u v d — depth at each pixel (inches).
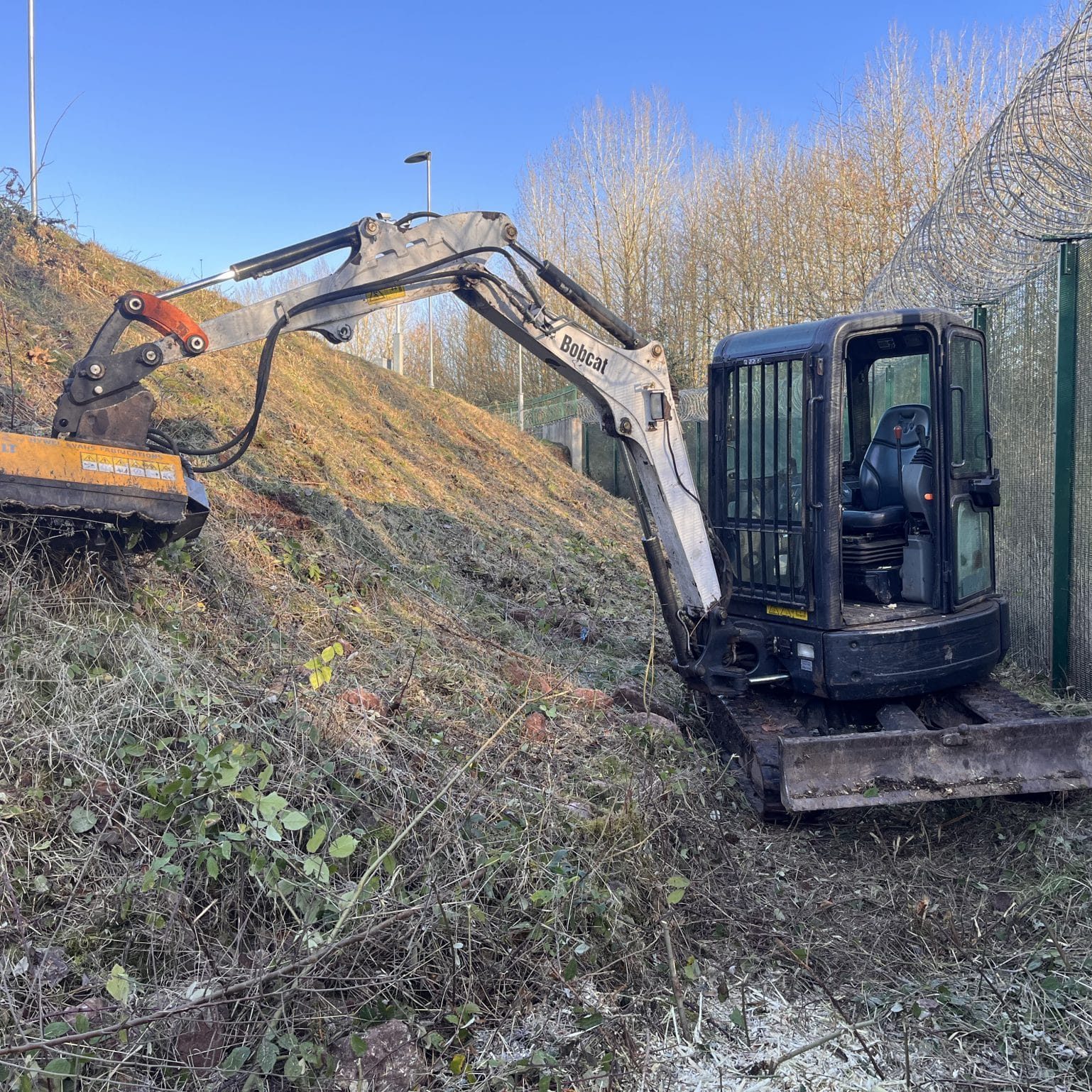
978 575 241.1
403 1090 119.4
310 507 305.7
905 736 186.5
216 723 154.3
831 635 212.2
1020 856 187.6
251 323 190.5
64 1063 104.0
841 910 172.6
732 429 238.8
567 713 233.3
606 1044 133.0
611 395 221.0
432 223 198.7
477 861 151.6
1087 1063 133.2
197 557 223.1
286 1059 115.9
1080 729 190.1
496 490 525.7
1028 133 247.9
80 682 158.6
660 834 179.8
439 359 1793.8
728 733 231.5
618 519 652.7
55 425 176.2
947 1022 142.0
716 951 158.4
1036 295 311.7
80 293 354.3
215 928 131.3
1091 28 231.1
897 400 344.5
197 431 312.0
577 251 1441.9
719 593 233.1
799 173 1138.0
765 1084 129.5
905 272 346.9
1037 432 313.7
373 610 256.2
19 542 175.5
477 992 136.3
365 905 135.0
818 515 213.0
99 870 131.5
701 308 1279.5
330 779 158.7
